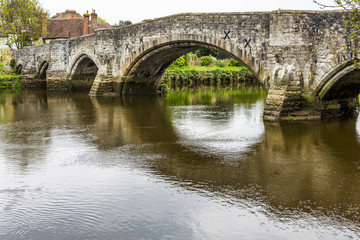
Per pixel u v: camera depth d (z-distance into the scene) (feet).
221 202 33.94
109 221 30.58
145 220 30.73
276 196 35.19
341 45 63.77
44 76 171.83
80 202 34.04
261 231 28.96
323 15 65.51
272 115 71.31
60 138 59.06
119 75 114.52
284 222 30.27
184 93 135.74
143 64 110.11
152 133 62.39
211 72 187.62
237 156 48.16
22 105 101.45
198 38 85.66
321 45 66.39
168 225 29.94
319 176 40.55
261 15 73.92
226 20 79.56
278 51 70.54
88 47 127.44
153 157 48.03
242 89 160.35
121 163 45.50
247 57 76.84
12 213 31.89
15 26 194.49
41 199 34.68
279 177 40.29
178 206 33.19
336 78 65.31
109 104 100.37
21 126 69.51
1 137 60.03
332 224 29.89
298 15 67.82
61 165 44.86
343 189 36.86
